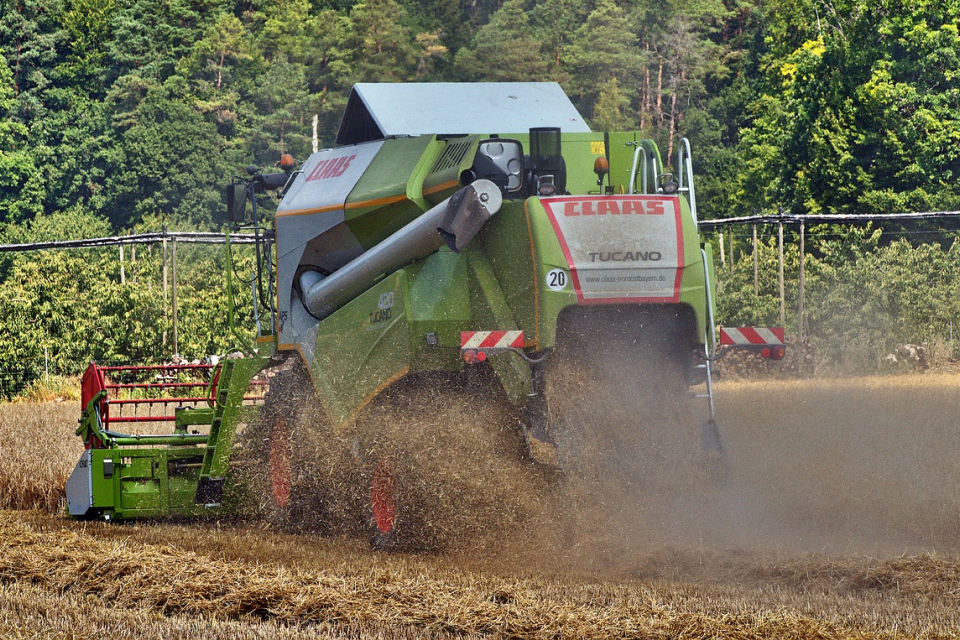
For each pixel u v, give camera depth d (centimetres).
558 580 3131
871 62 19062
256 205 5072
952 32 18288
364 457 3916
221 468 4597
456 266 3822
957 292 13612
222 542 4012
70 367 12512
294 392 4528
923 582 2953
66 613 2986
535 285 3553
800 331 12106
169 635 2745
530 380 3591
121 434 4775
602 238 3606
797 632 2580
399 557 3588
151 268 14775
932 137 18212
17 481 5041
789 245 15325
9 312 12875
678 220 3703
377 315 3950
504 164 4069
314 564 3488
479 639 2650
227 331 12825
